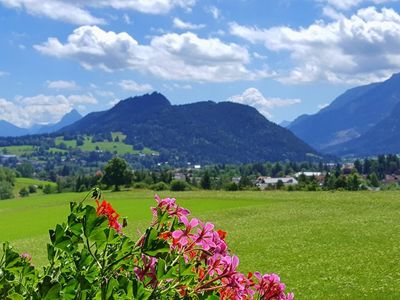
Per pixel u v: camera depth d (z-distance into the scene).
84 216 2.55
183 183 118.50
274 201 66.94
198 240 2.92
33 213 73.94
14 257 2.66
